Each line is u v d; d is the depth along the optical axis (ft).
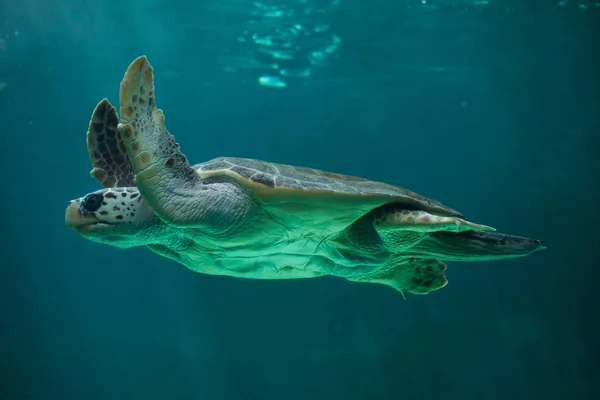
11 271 105.91
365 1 56.54
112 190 12.71
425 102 106.11
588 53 73.87
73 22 63.21
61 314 91.81
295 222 12.60
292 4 57.98
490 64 79.25
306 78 89.04
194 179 12.03
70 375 69.51
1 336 82.17
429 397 60.75
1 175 123.34
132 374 67.67
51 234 110.01
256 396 61.26
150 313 86.38
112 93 98.99
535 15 60.39
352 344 64.95
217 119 135.33
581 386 66.85
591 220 99.96
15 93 90.38
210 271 14.83
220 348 65.98
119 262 91.86
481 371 66.13
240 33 68.23
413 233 14.21
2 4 56.85
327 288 68.59
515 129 124.16
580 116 110.22
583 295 82.33
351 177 14.80
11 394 66.33
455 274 79.82
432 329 68.64
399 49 71.97
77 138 119.85
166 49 76.54
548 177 131.34
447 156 148.46
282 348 64.85
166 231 13.21
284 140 144.87
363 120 124.36
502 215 136.67
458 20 61.62
